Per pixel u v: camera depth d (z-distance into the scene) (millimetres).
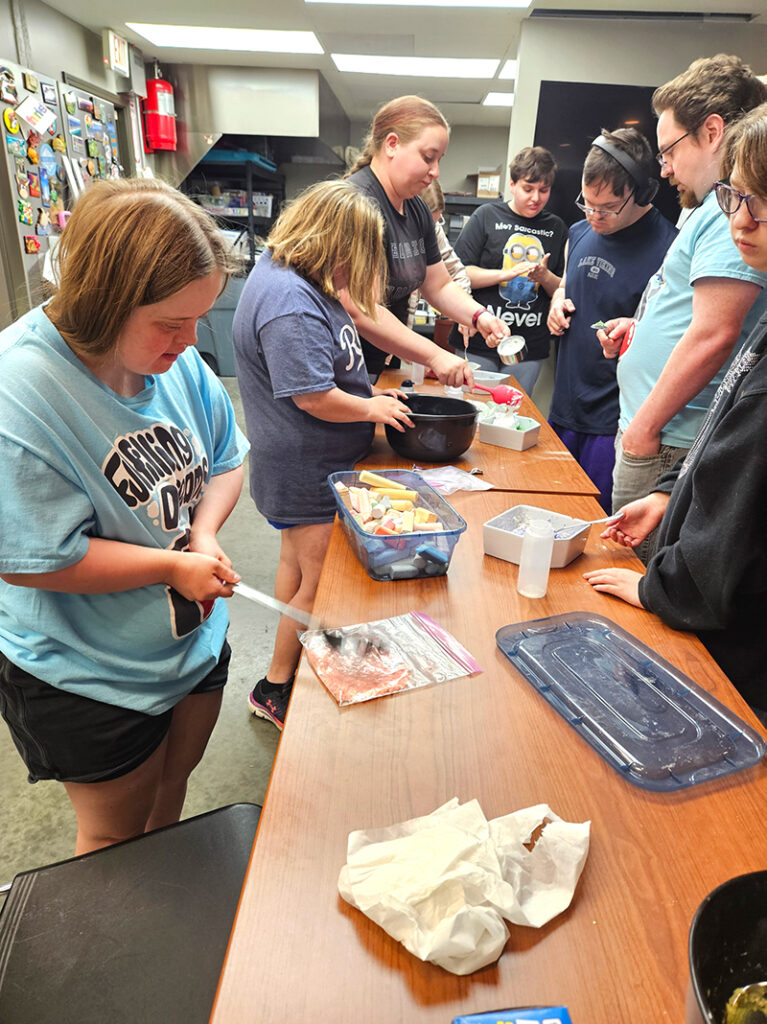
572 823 707
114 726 1027
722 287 1402
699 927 467
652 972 573
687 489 1106
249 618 2641
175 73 5828
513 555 1285
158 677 1056
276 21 4430
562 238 3172
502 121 7613
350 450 1713
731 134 988
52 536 854
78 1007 794
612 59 3908
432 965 568
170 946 858
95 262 797
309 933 594
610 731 847
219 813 1037
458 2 3797
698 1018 431
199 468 1128
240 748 2006
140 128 5625
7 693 993
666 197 3600
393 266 1999
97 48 4867
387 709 877
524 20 3895
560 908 616
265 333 1471
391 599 1146
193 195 6406
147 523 1000
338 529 1417
